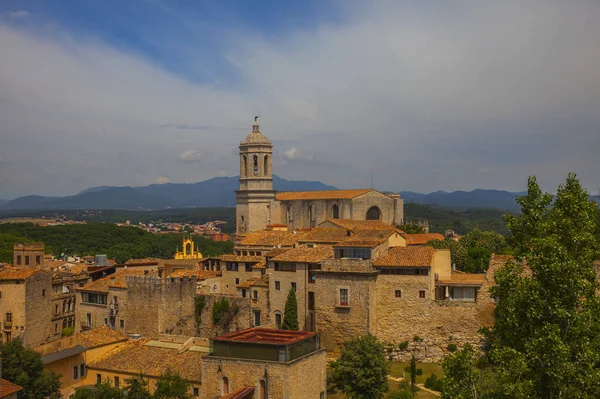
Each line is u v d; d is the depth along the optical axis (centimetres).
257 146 19125
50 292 13062
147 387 8431
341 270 10250
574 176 6550
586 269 5688
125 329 11256
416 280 9950
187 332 11231
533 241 5909
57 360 8681
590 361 5294
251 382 6675
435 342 9788
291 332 7469
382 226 14512
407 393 8294
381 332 10088
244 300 10962
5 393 6988
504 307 5969
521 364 5228
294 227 18012
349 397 8569
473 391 5484
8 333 12306
